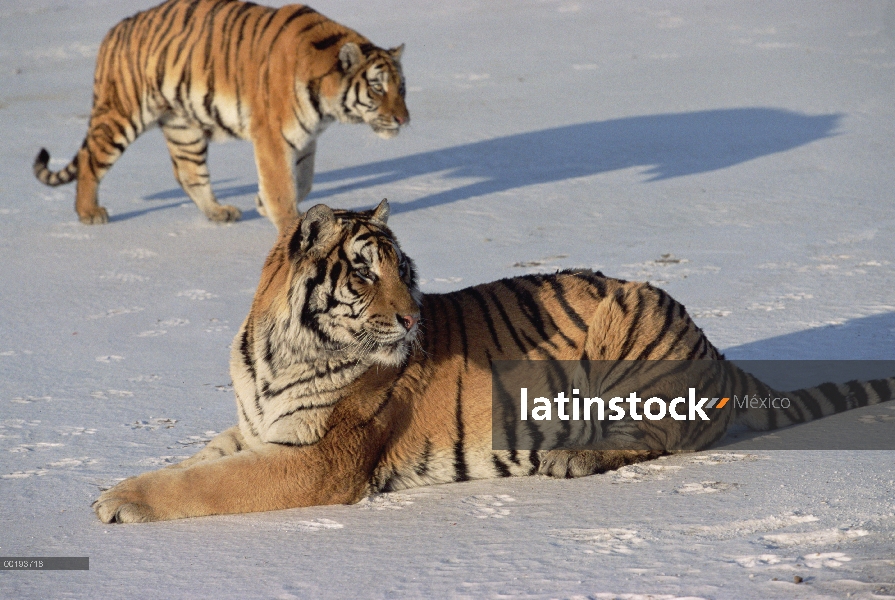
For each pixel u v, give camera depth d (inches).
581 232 601.9
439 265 541.6
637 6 1823.3
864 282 470.6
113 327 460.8
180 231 650.8
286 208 637.3
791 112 935.7
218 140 669.9
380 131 641.6
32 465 299.7
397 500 267.9
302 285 265.3
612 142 862.5
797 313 429.1
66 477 287.9
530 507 252.8
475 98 1090.1
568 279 302.5
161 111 663.8
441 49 1445.6
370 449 269.6
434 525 243.0
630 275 502.9
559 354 288.2
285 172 635.5
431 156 848.3
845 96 989.8
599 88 1106.1
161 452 305.9
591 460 279.0
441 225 635.5
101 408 354.3
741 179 716.7
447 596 194.2
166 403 358.0
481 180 759.7
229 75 640.4
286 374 266.4
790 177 713.0
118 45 664.4
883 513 224.2
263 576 212.4
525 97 1082.7
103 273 557.0
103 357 417.1
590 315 293.4
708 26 1535.4
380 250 264.7
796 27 1469.0
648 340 287.9
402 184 758.5
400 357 266.2
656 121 933.8
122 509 252.8
